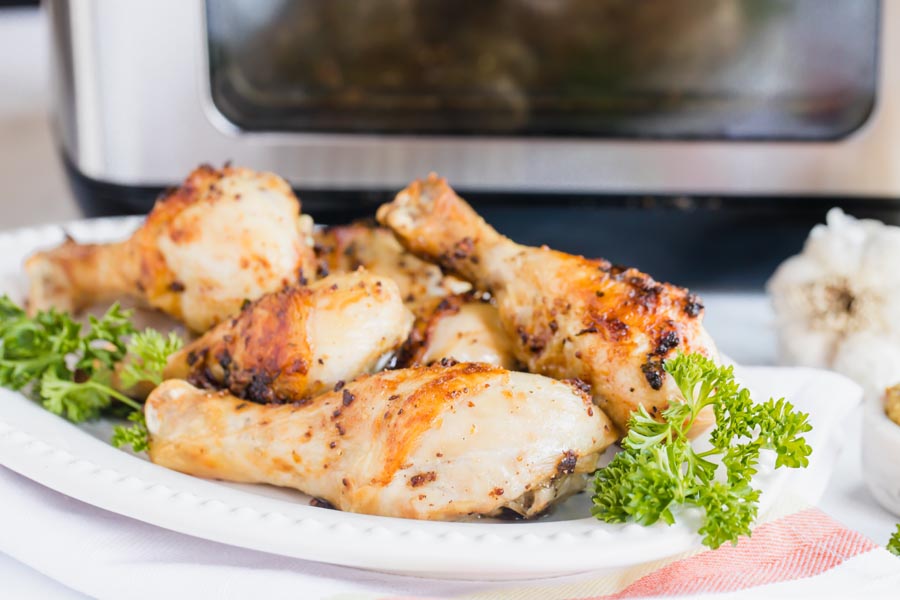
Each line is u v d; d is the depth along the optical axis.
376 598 0.44
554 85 0.68
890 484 0.50
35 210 0.77
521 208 0.69
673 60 0.68
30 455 0.47
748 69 0.68
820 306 0.60
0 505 0.46
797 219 0.69
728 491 0.44
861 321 0.60
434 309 0.53
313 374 0.49
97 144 0.69
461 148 0.69
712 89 0.68
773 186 0.69
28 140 0.93
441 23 0.67
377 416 0.47
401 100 0.68
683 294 0.49
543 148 0.69
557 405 0.46
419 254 0.53
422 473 0.46
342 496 0.47
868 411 0.51
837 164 0.68
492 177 0.69
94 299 0.57
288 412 0.49
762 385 0.52
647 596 0.43
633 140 0.68
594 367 0.48
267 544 0.44
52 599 0.45
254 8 0.67
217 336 0.51
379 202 0.70
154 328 0.56
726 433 0.46
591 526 0.44
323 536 0.44
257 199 0.54
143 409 0.51
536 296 0.50
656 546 0.43
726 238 0.70
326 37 0.68
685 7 0.67
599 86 0.68
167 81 0.68
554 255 0.50
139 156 0.69
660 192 0.69
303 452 0.48
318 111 0.68
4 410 0.50
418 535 0.44
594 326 0.48
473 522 0.46
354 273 0.51
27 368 0.52
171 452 0.49
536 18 0.67
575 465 0.46
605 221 0.69
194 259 0.54
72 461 0.46
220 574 0.44
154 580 0.44
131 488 0.45
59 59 0.69
